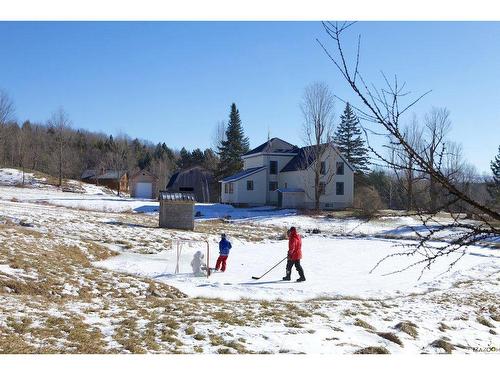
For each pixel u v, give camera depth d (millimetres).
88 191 64438
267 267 19109
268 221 39156
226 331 8945
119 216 33000
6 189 53094
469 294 15133
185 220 29453
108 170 89188
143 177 67562
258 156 55281
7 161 83812
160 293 13055
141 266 17266
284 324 9859
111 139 120562
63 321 8727
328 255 23812
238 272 17703
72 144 108062
